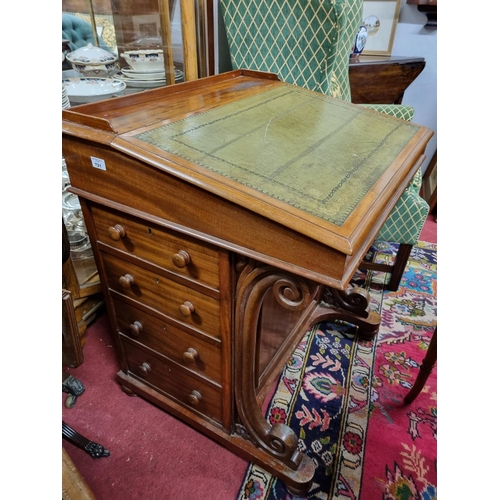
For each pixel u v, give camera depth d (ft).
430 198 8.62
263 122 3.08
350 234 1.92
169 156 2.28
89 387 4.37
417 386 4.09
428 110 8.25
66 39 3.81
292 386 4.45
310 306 4.97
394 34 7.54
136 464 3.62
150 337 3.56
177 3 3.90
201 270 2.69
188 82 3.63
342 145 2.92
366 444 3.85
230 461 3.66
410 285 6.39
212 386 3.39
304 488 3.31
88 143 2.51
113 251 3.15
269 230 2.08
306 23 4.42
